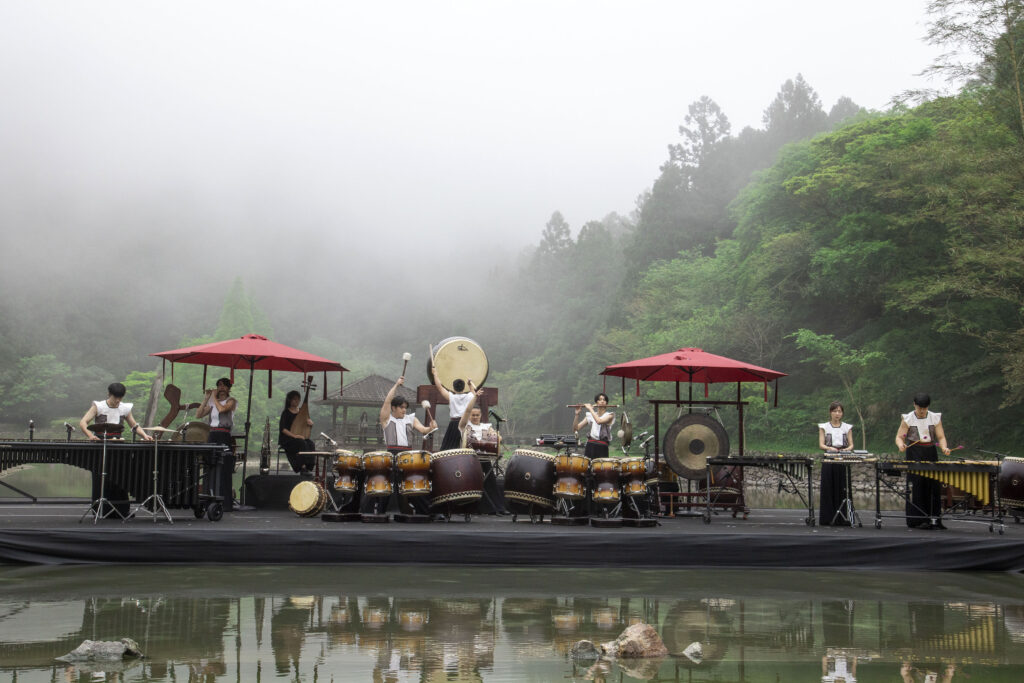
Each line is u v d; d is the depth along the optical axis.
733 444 45.50
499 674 4.63
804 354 49.09
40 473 28.69
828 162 42.06
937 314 34.34
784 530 9.19
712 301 57.12
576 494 9.72
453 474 9.55
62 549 8.12
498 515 11.48
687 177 89.88
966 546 8.50
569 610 6.33
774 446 43.28
